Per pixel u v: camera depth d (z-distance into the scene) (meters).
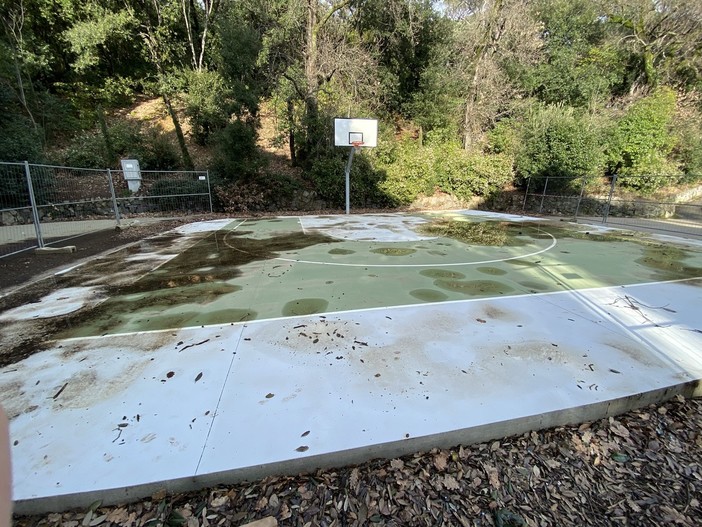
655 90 14.01
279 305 3.33
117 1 13.11
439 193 13.59
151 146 12.16
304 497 1.44
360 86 13.22
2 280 4.27
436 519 1.38
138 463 1.49
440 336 2.65
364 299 3.49
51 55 13.02
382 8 13.65
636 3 14.21
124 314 3.15
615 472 1.60
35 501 1.35
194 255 5.59
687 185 13.55
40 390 2.00
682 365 2.28
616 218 11.37
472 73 14.05
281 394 1.94
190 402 1.88
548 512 1.41
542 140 12.66
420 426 1.69
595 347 2.51
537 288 3.88
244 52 10.85
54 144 12.73
